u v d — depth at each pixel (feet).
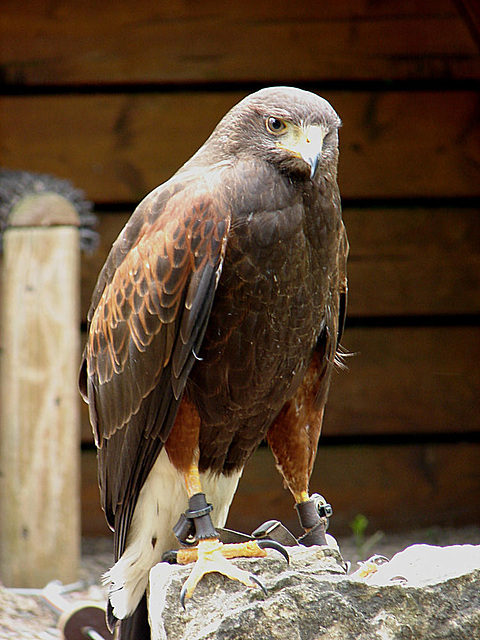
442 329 34.83
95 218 30.76
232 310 16.92
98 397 19.07
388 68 34.45
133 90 34.55
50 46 34.14
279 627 14.87
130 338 17.70
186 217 16.67
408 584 15.49
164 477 18.07
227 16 34.32
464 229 34.88
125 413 18.13
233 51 34.35
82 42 34.22
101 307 18.72
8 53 34.04
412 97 34.58
